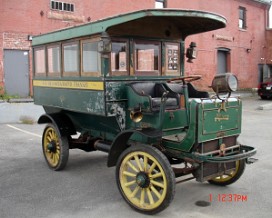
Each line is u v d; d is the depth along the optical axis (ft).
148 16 14.15
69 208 14.82
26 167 20.94
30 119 38.45
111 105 15.60
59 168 19.90
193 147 14.10
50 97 20.11
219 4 67.41
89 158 23.00
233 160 13.93
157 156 13.69
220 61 70.28
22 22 41.24
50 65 19.93
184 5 60.39
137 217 13.96
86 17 46.83
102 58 15.42
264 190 16.81
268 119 40.68
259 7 78.64
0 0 39.50
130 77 16.35
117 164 15.17
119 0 50.57
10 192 16.67
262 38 80.23
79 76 17.22
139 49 16.74
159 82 16.62
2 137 29.96
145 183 14.14
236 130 15.30
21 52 41.63
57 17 43.98
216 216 13.96
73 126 20.25
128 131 14.66
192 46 19.17
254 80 78.43
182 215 14.07
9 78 40.98
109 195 16.37
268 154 23.58
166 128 15.21
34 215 14.08
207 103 14.03
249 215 14.02
